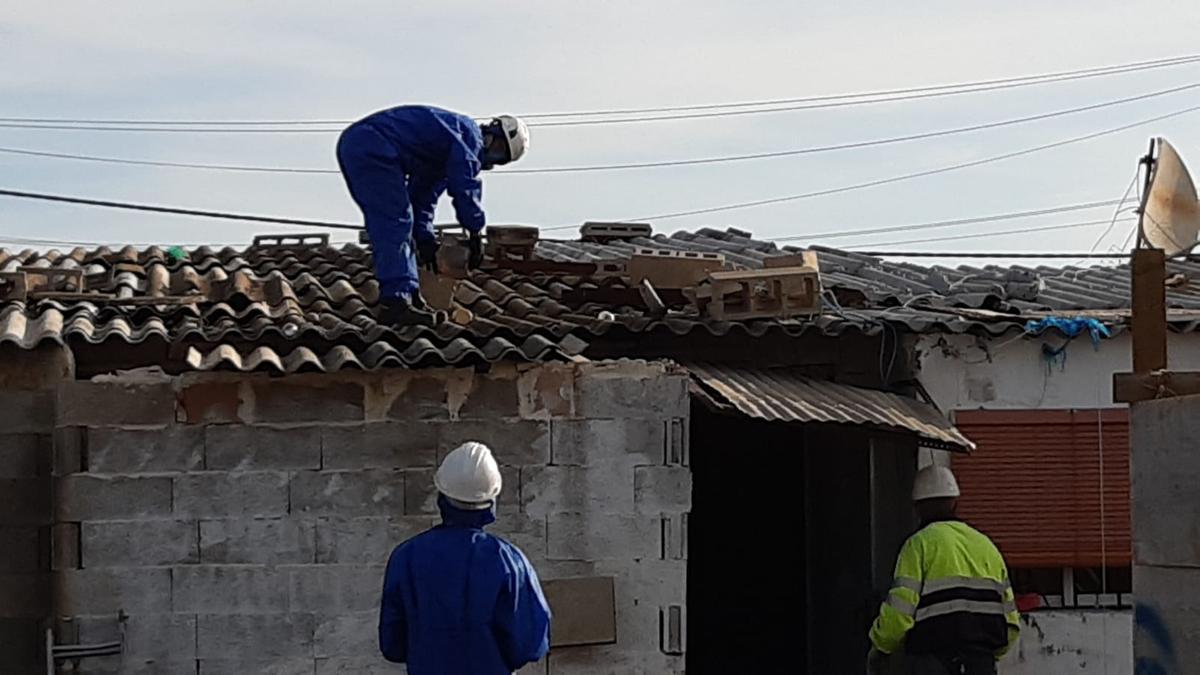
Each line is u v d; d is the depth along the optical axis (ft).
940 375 32.68
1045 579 32.89
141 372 27.53
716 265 34.83
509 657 21.58
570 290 36.17
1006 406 32.78
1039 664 32.27
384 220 31.17
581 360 28.68
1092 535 32.63
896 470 33.17
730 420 40.32
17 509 27.78
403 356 28.27
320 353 29.25
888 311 33.83
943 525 28.78
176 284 35.45
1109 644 32.37
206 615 27.35
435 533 21.72
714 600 40.70
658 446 28.63
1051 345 32.89
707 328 32.32
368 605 27.71
